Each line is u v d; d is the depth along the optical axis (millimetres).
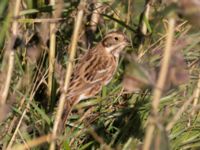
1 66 13812
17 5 11781
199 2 7547
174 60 9031
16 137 13484
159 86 7914
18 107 13992
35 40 15305
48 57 15070
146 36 15727
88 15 17062
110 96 14750
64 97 11445
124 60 16578
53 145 11492
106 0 14875
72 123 14195
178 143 13602
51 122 13859
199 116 14141
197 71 14891
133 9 17469
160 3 15641
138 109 13914
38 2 14758
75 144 13688
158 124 8109
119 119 14352
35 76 14836
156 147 8266
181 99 14078
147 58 14773
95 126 14039
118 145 12938
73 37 11047
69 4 13445
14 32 12047
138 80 8500
